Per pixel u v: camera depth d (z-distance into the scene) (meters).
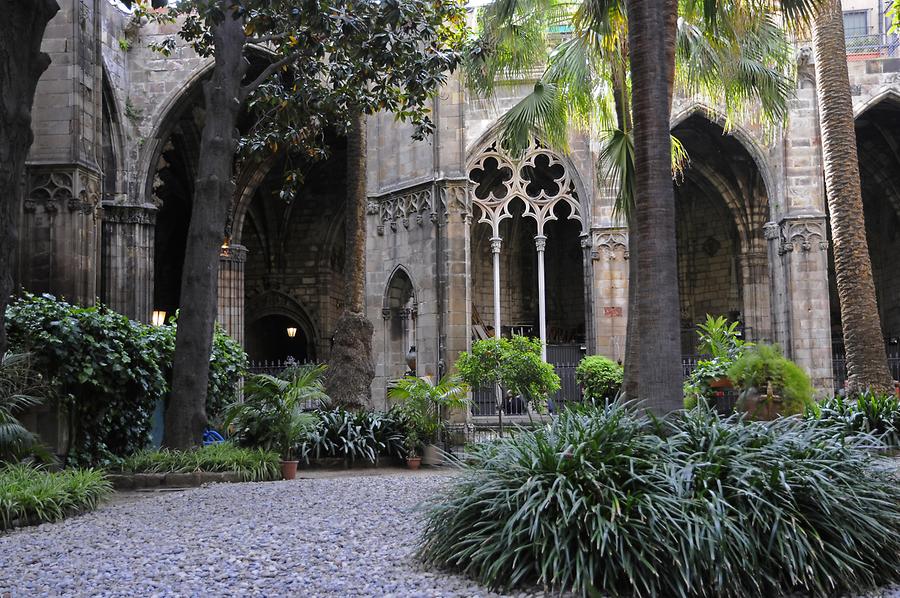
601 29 14.95
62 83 19.92
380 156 25.36
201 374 14.51
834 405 15.38
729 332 18.70
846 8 39.62
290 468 14.49
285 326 42.19
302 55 15.80
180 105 27.73
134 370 13.83
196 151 32.59
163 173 35.41
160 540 7.90
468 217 23.56
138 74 27.59
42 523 9.13
